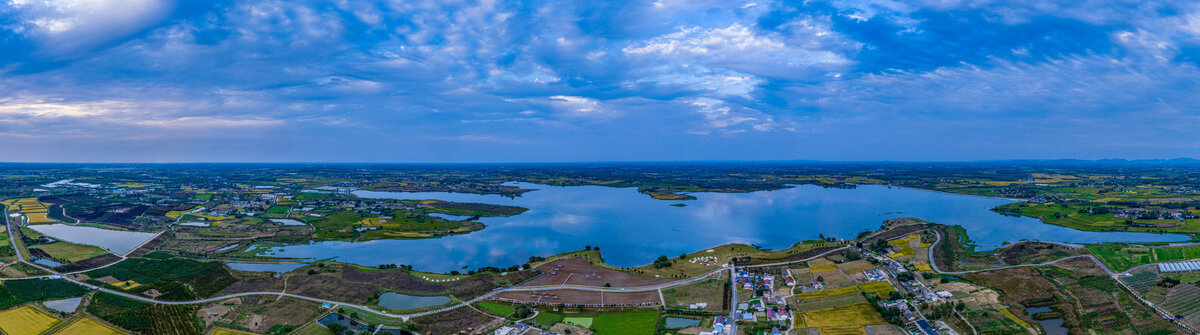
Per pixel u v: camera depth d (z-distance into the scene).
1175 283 164.50
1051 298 159.50
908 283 173.88
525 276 185.00
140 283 175.62
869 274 181.00
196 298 162.25
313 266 198.62
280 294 165.38
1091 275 178.62
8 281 173.00
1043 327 143.25
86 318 144.38
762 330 140.50
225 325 142.62
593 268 196.62
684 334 138.25
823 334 137.38
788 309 154.25
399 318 148.00
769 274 187.38
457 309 155.12
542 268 195.62
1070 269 186.38
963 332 137.25
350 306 156.25
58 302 156.50
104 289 168.25
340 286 173.00
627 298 164.25
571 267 197.50
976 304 154.62
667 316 150.50
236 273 192.38
